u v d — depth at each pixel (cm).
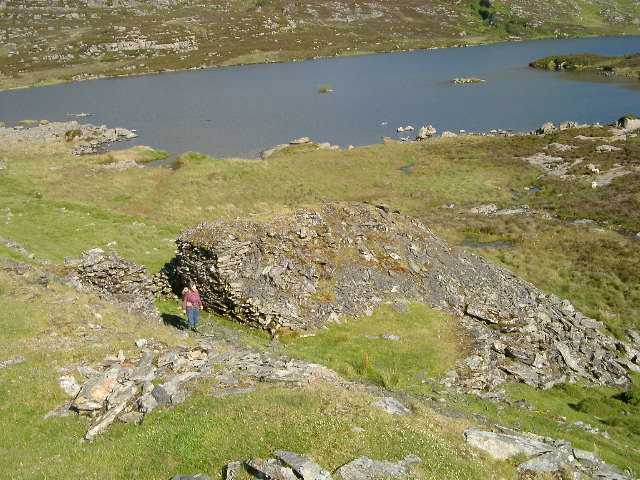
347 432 1561
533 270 4938
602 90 15425
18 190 6931
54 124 13362
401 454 1502
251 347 2747
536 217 6444
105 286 3250
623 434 2539
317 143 11038
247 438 1524
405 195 7588
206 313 3250
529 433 2102
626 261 5006
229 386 1917
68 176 7906
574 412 2716
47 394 1847
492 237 5841
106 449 1541
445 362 2944
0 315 2473
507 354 3170
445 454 1564
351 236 3825
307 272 3359
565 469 1748
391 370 2761
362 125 12775
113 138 11862
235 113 14475
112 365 2067
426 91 16775
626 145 8981
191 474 1402
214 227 3328
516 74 19125
